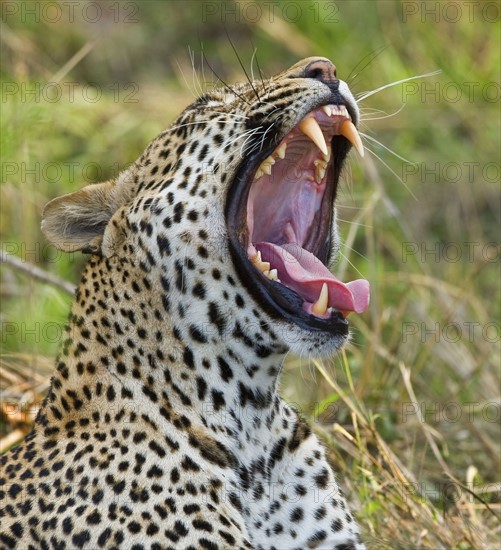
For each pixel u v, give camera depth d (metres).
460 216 22.88
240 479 11.91
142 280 11.92
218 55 26.86
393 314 19.48
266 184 13.24
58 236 12.69
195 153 12.16
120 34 26.89
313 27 26.16
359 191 21.48
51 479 11.73
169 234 11.88
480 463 16.94
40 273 17.67
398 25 25.80
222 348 11.97
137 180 12.48
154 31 27.28
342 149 13.01
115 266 12.06
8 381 16.75
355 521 12.73
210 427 11.90
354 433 16.31
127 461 11.56
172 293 11.88
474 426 16.81
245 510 11.87
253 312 11.96
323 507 12.30
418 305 19.62
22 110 20.23
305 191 13.20
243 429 12.05
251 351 12.04
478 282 21.45
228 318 11.95
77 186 21.62
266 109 12.12
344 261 17.56
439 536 14.37
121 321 11.96
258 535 11.92
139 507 11.38
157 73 26.44
